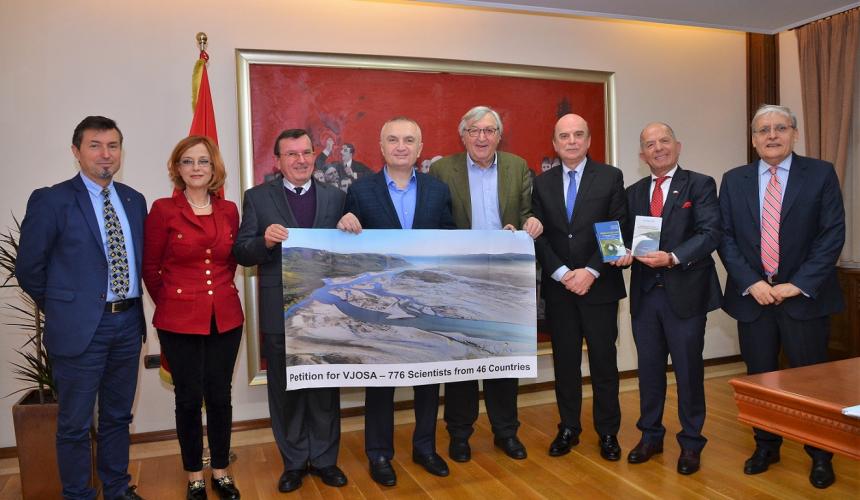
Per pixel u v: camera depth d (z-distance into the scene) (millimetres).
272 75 3508
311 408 2738
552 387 4145
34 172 3186
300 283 2545
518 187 2961
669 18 4211
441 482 2729
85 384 2314
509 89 3979
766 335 2744
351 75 3648
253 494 2670
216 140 3168
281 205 2590
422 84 3789
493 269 2730
